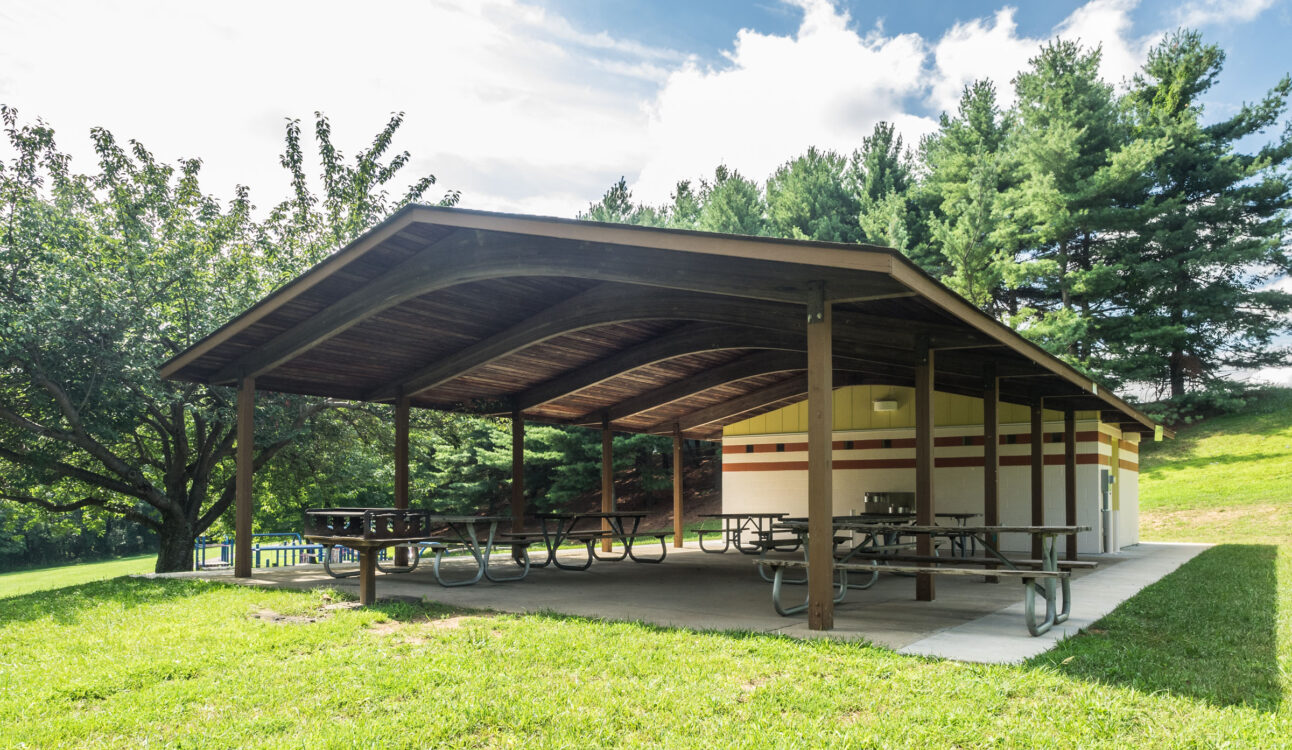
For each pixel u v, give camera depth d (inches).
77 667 188.5
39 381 475.2
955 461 558.6
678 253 244.4
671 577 379.9
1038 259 1111.0
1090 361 1020.5
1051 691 154.0
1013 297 1200.8
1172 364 1142.3
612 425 572.4
